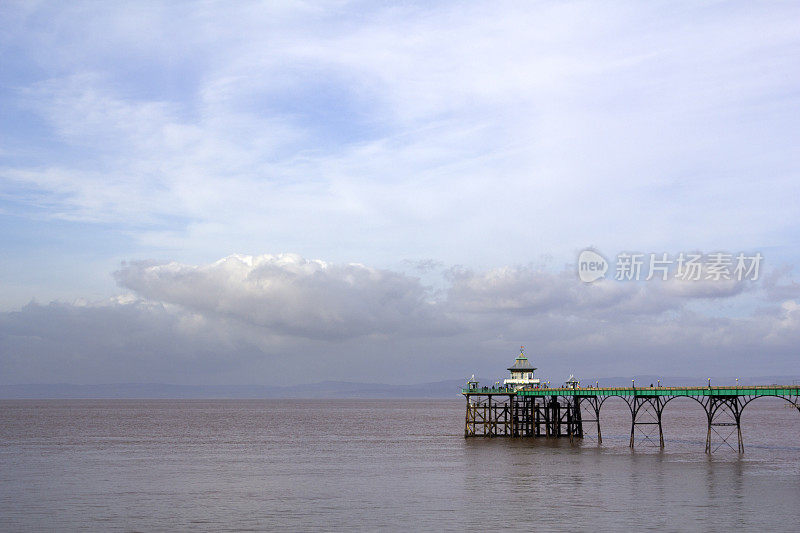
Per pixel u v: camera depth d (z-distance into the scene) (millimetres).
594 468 72000
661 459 79000
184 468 75500
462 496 57188
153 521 48969
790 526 46500
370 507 53125
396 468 74438
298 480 66188
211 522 48625
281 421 186875
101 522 48781
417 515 50312
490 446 98938
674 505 52781
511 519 48812
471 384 116250
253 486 62781
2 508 53375
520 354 117625
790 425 162000
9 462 81250
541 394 107125
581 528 46219
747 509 51312
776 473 67562
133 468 75562
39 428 149250
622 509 51562
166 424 168250
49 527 47500
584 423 164625
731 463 74938
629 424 161000
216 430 143875
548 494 57594
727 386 79500
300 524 47875
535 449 93062
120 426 158250
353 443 107688
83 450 96250
